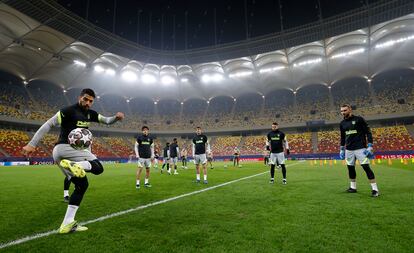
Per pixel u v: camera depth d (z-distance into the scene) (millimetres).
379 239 2916
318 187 7410
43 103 48000
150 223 3723
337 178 10078
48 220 4023
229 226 3518
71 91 52656
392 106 43156
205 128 55469
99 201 5590
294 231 3246
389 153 36375
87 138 3641
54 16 30500
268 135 9016
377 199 5348
